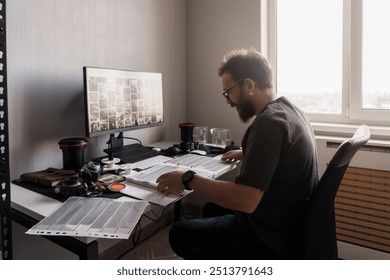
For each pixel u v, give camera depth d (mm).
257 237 1053
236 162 1610
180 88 2512
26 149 1429
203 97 2498
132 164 1536
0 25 842
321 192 946
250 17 2232
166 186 1155
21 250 1438
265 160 924
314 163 1068
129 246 2062
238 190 936
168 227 2383
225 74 1181
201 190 1056
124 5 1926
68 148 1364
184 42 2521
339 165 940
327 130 2066
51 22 1504
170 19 2340
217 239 1130
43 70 1481
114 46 1865
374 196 1781
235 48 2309
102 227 893
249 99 1149
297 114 1081
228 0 2309
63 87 1580
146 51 2123
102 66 1793
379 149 1769
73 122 1646
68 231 865
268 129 954
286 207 1033
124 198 1123
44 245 1539
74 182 1159
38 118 1473
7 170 918
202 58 2469
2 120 880
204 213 1509
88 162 1570
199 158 1696
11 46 1344
